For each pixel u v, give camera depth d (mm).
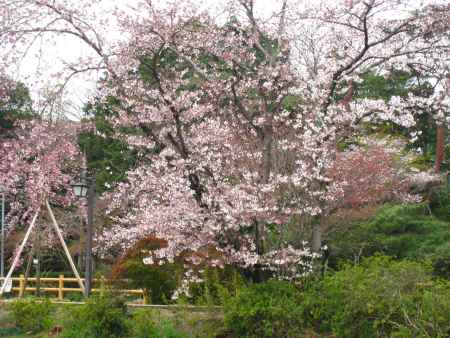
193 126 9672
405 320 7164
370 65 10180
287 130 9750
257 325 8180
